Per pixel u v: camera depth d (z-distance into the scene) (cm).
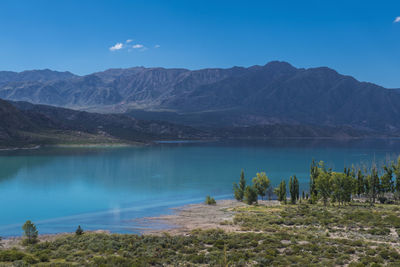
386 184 11400
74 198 13575
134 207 11688
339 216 7688
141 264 3953
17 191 15025
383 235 5812
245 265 3975
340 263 4041
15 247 5512
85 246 5072
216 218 8794
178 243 5228
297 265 3984
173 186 16962
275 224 7169
